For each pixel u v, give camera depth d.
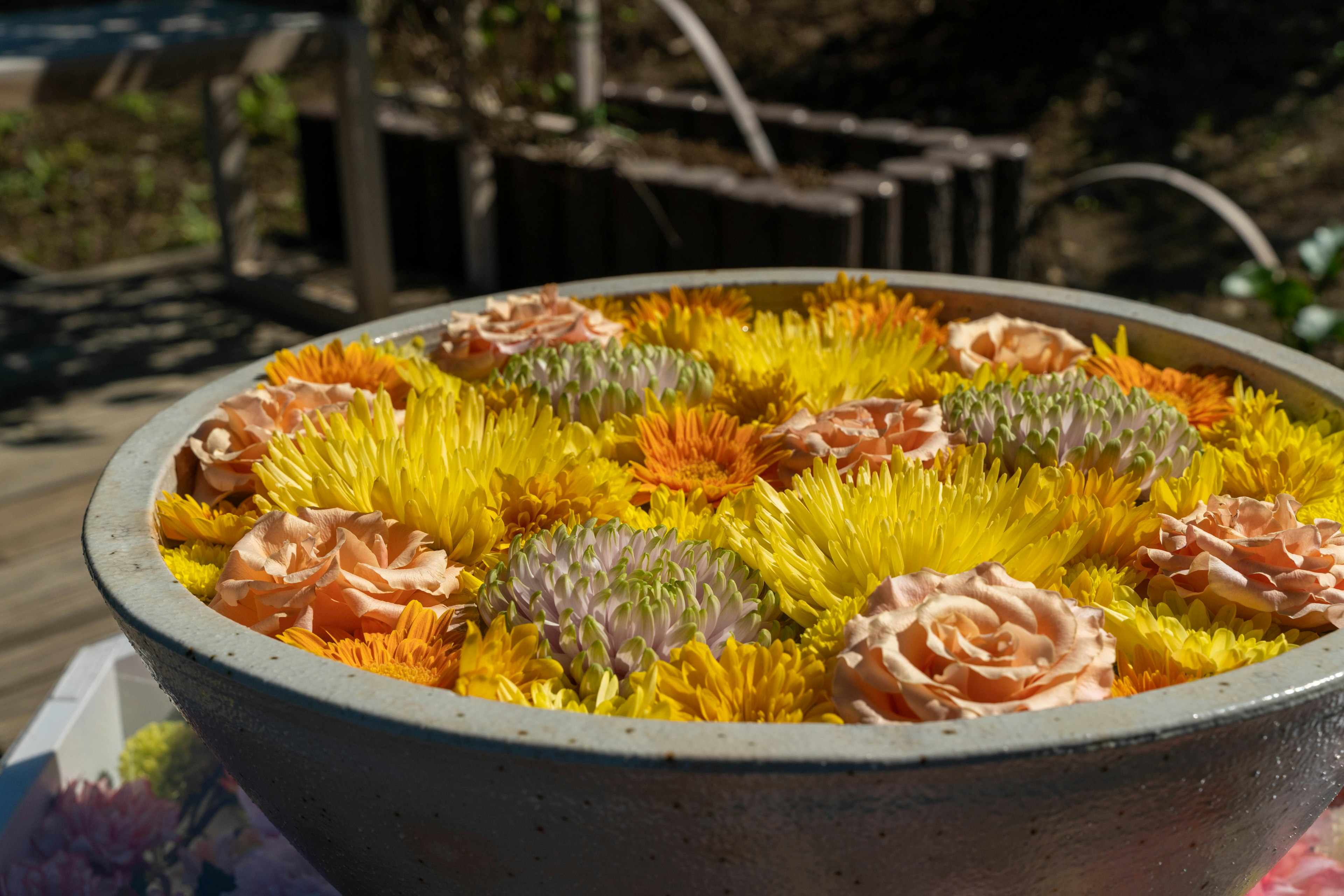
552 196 2.05
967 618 0.59
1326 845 0.79
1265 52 2.93
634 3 3.31
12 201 2.95
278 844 0.84
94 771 0.88
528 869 0.59
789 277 0.96
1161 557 0.67
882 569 0.67
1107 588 0.66
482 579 0.69
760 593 0.69
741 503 0.72
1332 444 0.75
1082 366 0.86
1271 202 2.53
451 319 0.90
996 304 0.93
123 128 3.32
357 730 0.57
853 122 2.28
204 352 1.98
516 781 0.56
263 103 3.31
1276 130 2.72
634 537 0.67
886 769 0.54
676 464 0.76
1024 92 2.93
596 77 2.03
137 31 1.71
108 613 1.23
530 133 2.04
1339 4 3.02
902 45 3.14
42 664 1.16
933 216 1.88
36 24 1.82
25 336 2.06
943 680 0.58
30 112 3.33
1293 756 0.59
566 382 0.81
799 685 0.61
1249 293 1.84
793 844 0.56
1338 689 0.58
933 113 2.91
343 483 0.72
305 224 2.79
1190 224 2.48
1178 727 0.55
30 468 1.56
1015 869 0.57
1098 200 2.59
